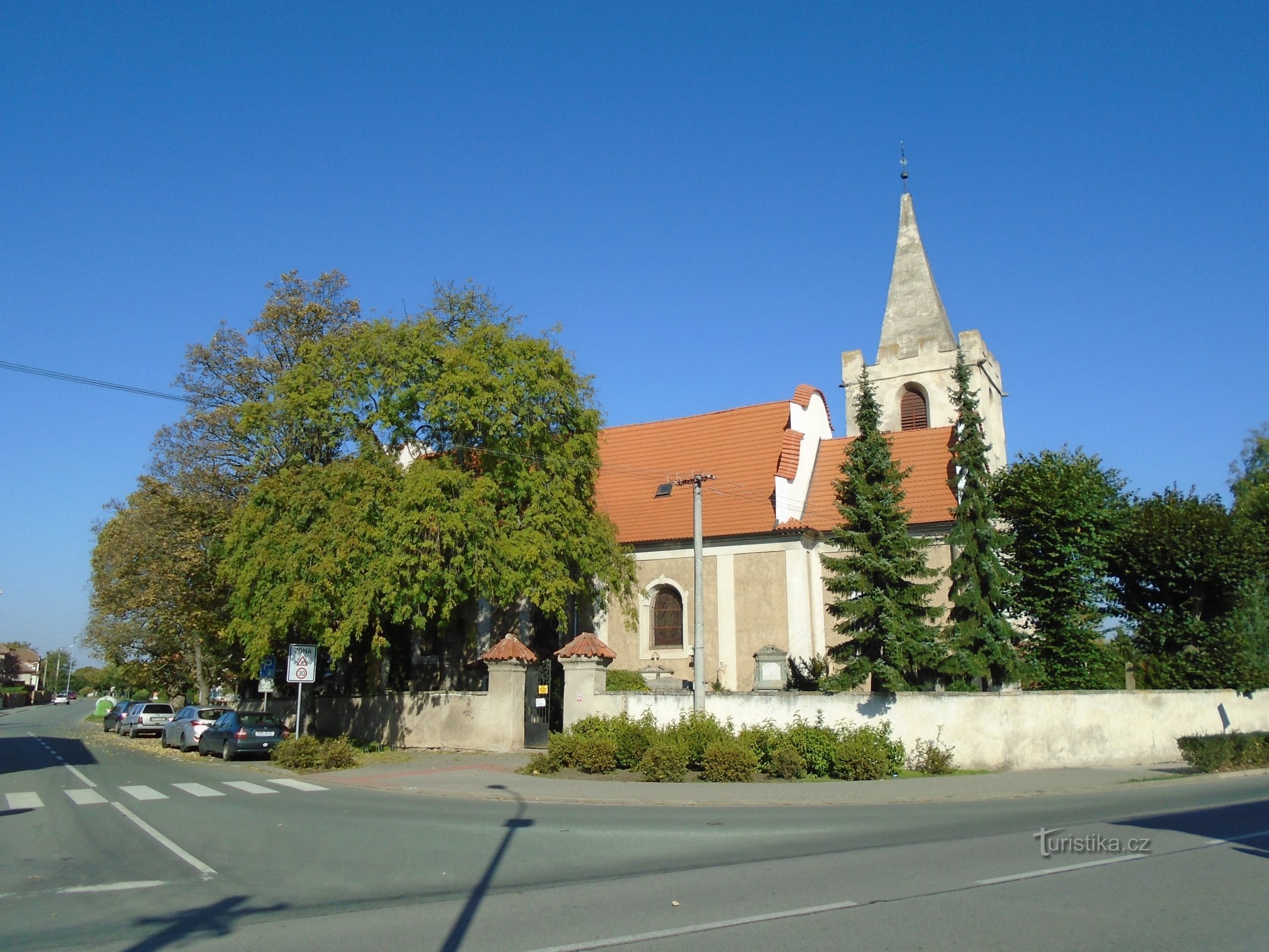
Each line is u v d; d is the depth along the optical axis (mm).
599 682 26734
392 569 26828
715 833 14117
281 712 41250
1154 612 30578
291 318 39312
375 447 29609
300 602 27469
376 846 13055
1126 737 25219
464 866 11516
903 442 37312
